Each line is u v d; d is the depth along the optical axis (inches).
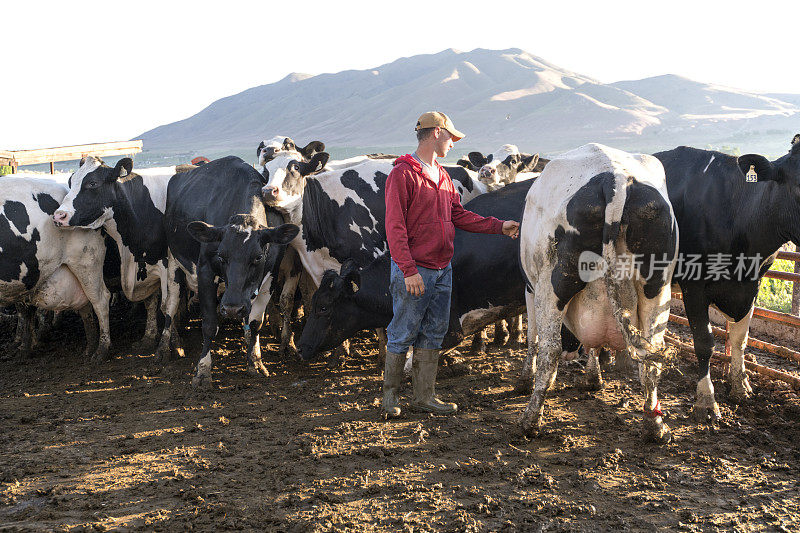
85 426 236.1
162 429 230.8
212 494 170.9
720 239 220.2
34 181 337.7
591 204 180.4
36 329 400.8
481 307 280.4
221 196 322.0
